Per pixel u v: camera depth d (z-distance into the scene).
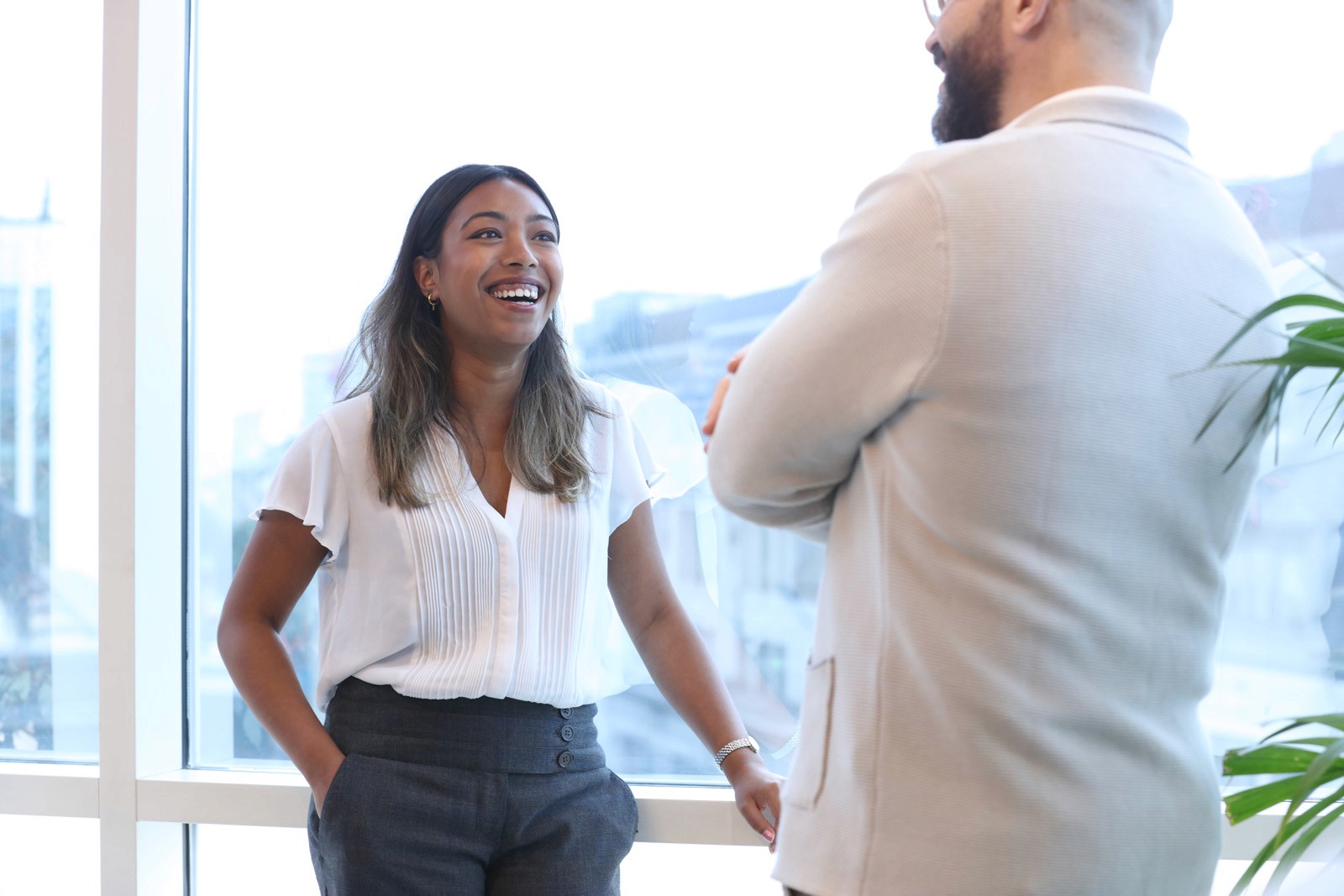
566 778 1.66
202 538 2.19
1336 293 1.89
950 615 0.94
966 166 0.96
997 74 1.11
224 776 2.09
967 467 0.93
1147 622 0.97
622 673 2.07
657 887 2.06
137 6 2.08
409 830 1.55
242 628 1.68
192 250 2.19
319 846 1.62
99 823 2.20
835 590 1.05
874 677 0.98
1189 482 0.98
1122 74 1.08
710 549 2.07
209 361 2.19
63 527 2.24
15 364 2.25
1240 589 1.92
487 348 1.72
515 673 1.61
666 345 2.09
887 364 0.96
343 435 1.69
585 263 2.10
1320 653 1.91
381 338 1.77
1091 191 0.95
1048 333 0.92
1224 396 0.99
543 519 1.70
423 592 1.62
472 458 1.74
